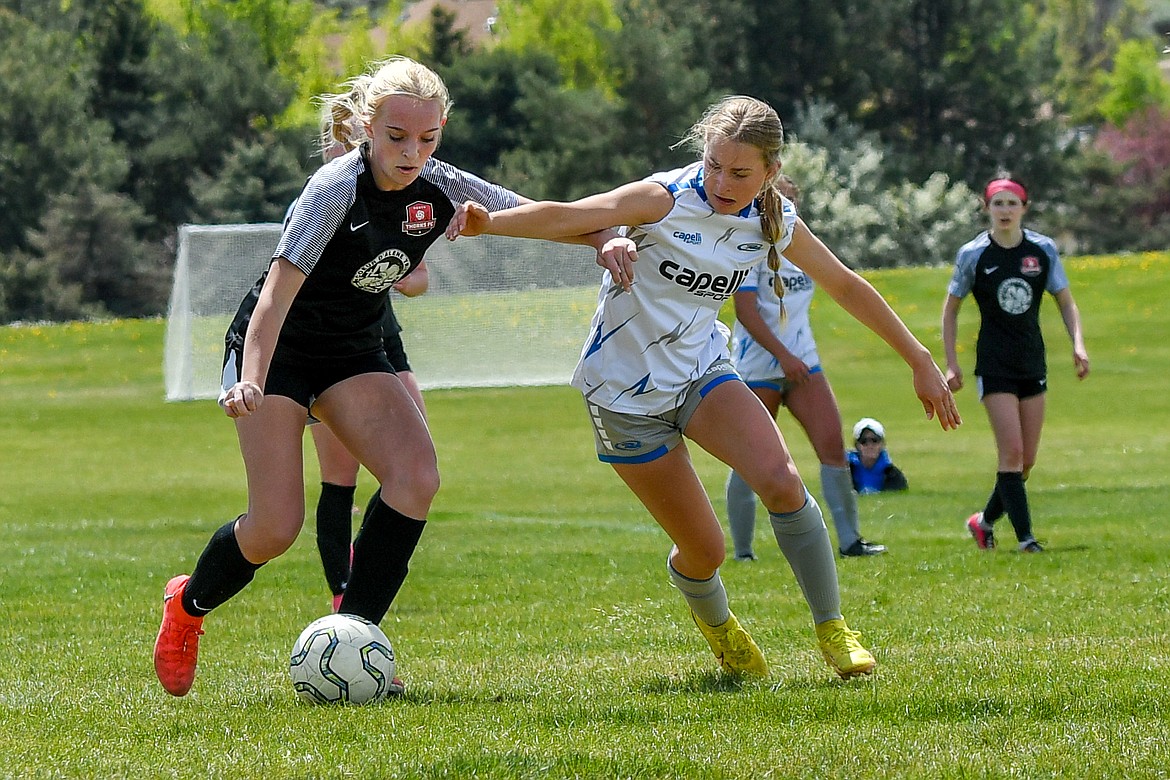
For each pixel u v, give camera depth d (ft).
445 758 44.45
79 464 222.07
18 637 80.53
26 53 650.84
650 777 42.09
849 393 294.46
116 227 625.00
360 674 56.44
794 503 59.47
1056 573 94.84
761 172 55.93
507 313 179.93
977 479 178.60
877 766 42.73
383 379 58.75
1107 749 44.19
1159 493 154.10
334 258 54.75
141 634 81.66
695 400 59.11
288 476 56.44
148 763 45.14
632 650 71.97
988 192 107.34
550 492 177.88
